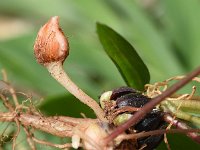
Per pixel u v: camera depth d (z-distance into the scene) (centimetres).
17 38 28
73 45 30
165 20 31
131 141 15
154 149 16
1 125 18
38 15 35
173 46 30
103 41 18
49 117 16
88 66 29
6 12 38
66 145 16
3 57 27
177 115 16
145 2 34
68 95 18
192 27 30
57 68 16
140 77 18
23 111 17
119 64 18
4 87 17
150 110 14
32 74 27
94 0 33
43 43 16
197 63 29
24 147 18
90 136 15
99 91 28
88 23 32
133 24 31
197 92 18
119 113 15
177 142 18
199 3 30
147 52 30
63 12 33
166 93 14
